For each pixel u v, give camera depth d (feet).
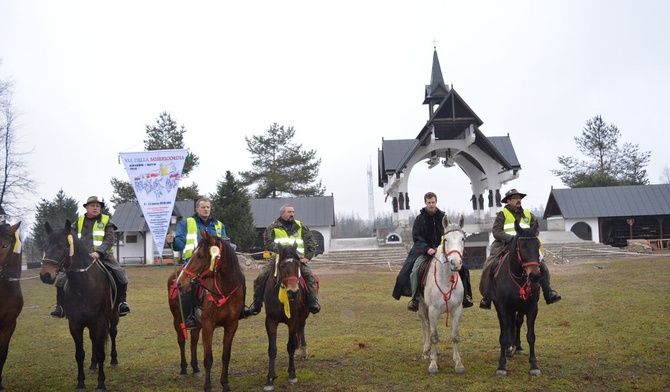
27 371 33.22
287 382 28.73
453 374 29.27
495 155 135.64
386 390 26.89
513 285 28.71
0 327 27.86
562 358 32.01
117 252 146.30
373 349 36.04
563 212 151.84
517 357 32.58
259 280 31.19
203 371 32.09
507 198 32.86
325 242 154.30
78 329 27.91
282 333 44.83
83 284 27.73
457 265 27.86
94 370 32.60
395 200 149.69
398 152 146.41
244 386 28.37
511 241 29.99
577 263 104.12
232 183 140.05
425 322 32.68
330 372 30.53
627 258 109.29
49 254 27.09
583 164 210.79
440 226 32.91
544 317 46.80
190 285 25.89
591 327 41.27
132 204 150.71
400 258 119.85
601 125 207.82
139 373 32.09
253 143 199.62
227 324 27.25
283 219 31.91
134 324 50.21
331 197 161.89
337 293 70.08
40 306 66.28
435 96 146.41
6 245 27.45
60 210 174.19
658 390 25.77
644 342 35.22
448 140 140.05
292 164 197.06
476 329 42.86
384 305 58.75
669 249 133.69
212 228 31.04
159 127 166.81
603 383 26.99
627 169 205.16
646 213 149.48
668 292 57.21
